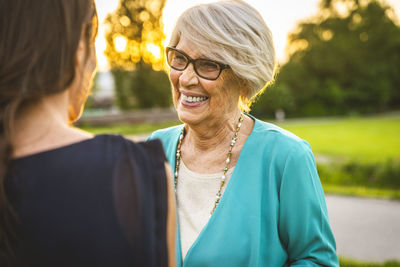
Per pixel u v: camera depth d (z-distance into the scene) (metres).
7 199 0.63
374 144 14.42
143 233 0.67
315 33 46.84
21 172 0.65
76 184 0.66
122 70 38.00
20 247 0.63
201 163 1.47
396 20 48.38
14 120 0.67
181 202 1.45
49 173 0.66
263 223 1.28
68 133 0.71
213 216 1.30
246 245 1.25
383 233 5.14
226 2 1.31
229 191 1.31
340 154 12.11
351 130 21.36
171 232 0.74
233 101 1.40
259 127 1.41
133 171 0.70
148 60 38.12
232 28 1.26
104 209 0.66
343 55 45.56
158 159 0.75
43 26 0.65
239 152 1.43
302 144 1.32
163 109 39.12
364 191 7.46
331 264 1.27
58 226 0.64
